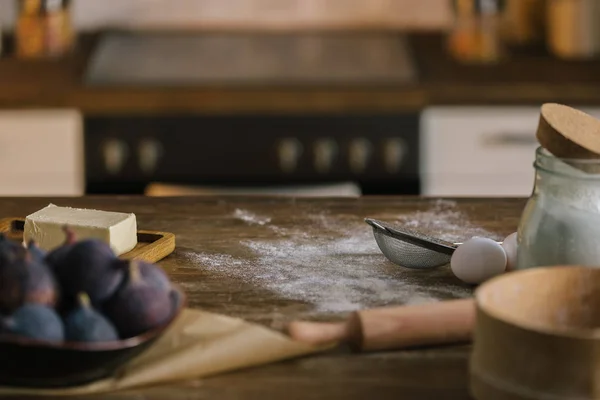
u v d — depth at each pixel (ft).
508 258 4.63
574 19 11.18
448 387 3.53
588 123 4.17
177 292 3.68
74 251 3.48
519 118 10.41
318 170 10.41
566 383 3.13
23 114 10.19
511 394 3.22
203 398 3.47
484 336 3.31
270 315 4.20
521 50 11.52
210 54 11.19
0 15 11.92
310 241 5.32
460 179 10.50
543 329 3.14
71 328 3.34
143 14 12.16
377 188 10.46
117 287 3.47
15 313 3.31
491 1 10.98
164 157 10.33
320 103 10.28
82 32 11.88
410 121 10.36
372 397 3.46
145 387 3.54
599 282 3.57
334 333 3.81
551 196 4.27
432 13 12.21
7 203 6.07
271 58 11.07
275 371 3.67
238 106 10.26
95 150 10.28
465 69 10.78
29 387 3.48
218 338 3.74
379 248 5.10
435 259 4.76
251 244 5.26
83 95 10.18
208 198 6.21
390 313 3.82
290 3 12.21
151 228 5.57
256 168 10.40
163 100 10.23
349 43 11.62
